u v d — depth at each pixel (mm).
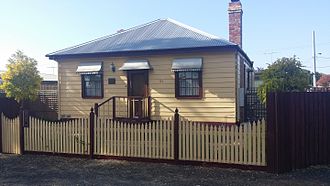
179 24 19391
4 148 12352
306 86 16422
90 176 8906
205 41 16250
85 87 18109
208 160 9773
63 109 18422
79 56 17844
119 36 19312
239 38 20672
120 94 17422
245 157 9320
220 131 9617
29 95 20281
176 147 10102
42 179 8672
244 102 17969
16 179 8703
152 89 16828
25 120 12078
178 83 16406
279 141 8859
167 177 8703
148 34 18797
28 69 20375
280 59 16688
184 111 16297
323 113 9719
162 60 16656
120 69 17047
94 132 11133
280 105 8914
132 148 10680
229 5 20891
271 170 8938
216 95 15789
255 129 9195
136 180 8461
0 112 12523
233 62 15500
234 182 8148
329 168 9375
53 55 18141
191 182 8203
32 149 11969
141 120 16203
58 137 11602
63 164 10398
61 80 18469
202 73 15992
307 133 9438
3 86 20094
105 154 11008
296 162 9250
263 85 16516
